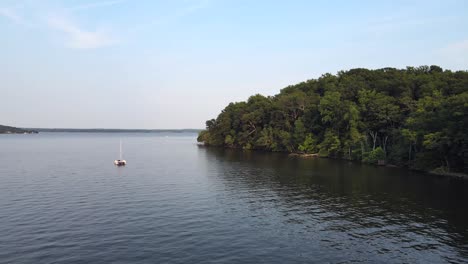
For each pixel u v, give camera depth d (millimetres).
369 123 101375
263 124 156375
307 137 123812
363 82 122000
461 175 70438
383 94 105688
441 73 111562
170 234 35438
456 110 69625
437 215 42938
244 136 158375
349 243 33406
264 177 73125
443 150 72500
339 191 57656
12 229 36688
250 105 171500
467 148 67875
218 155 130750
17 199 50844
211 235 35312
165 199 51500
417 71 130250
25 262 28344
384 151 94875
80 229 36812
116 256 29672
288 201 50562
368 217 42188
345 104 108000
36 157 122000
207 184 64750
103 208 45719
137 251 30844
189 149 170875
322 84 154000
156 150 163875
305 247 32312
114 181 67875
